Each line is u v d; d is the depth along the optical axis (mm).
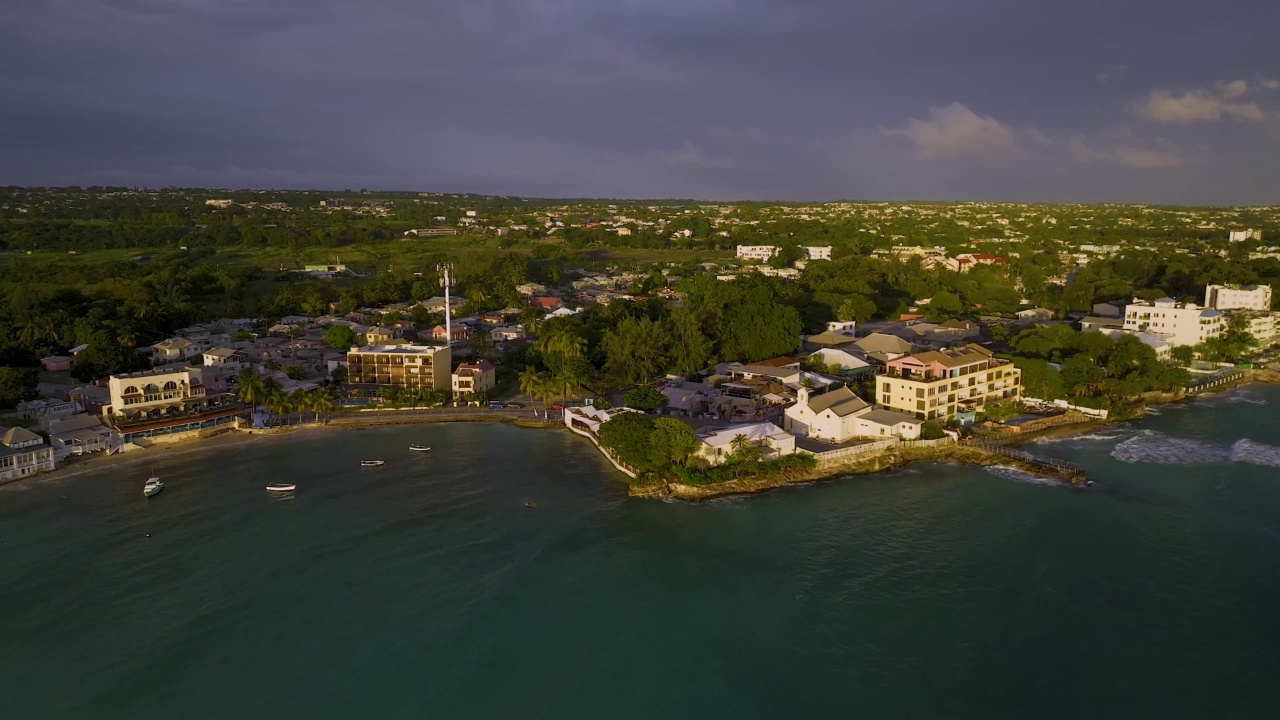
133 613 100688
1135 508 128375
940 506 130750
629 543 118625
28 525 125562
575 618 99312
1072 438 164625
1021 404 183375
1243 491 134750
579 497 136000
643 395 181625
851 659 91125
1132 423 175625
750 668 89812
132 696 85688
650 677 88500
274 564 112750
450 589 106062
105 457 157500
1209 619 97188
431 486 141500
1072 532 120062
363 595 104688
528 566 111812
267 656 92250
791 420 165375
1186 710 82062
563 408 189625
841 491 138000
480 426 179750
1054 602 101312
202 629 97312
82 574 110062
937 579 107250
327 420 182125
